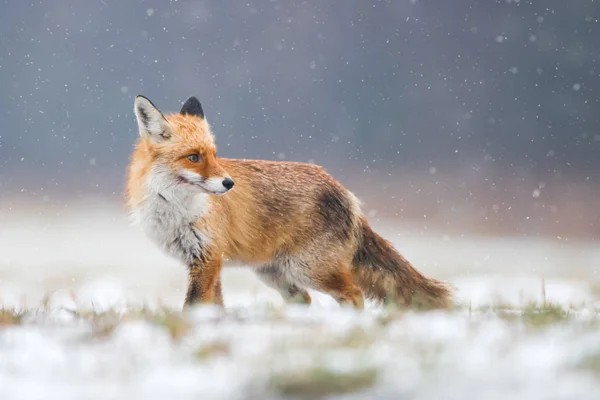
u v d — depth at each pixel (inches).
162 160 311.4
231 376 140.6
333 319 211.9
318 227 337.7
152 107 311.4
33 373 151.9
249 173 335.0
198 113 336.2
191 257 315.0
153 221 315.3
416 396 126.5
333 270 338.3
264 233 331.9
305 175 345.4
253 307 247.3
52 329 205.8
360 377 133.6
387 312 228.2
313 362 142.4
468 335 177.6
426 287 345.7
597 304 380.8
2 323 225.0
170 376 142.3
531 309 256.5
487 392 126.6
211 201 315.0
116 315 224.4
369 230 353.1
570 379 131.3
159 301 258.5
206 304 303.6
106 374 148.5
